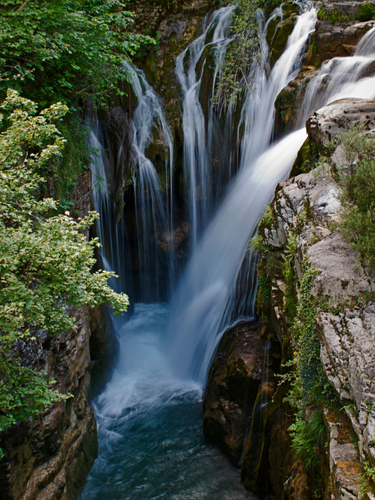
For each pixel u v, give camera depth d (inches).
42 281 164.7
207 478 284.4
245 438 280.5
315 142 246.7
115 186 465.4
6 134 187.0
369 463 116.6
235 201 413.1
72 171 304.5
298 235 196.4
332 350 142.5
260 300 276.4
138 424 350.0
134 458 312.8
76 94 321.4
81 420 302.5
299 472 181.2
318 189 206.2
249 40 470.6
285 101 409.7
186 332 430.0
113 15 318.7
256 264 347.6
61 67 302.8
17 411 183.6
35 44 257.3
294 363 193.3
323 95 376.5
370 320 138.1
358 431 124.9
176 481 285.3
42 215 257.3
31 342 225.6
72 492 272.7
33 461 232.7
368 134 203.2
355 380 131.0
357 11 427.8
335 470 124.1
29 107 188.5
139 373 426.9
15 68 256.8
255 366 285.9
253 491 265.6
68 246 157.0
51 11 260.2
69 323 175.3
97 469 305.9
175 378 414.0
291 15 471.2
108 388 401.4
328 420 144.3
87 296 165.8
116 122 457.4
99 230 432.8
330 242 167.9
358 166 173.8
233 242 398.6
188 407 365.1
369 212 156.8
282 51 458.6
